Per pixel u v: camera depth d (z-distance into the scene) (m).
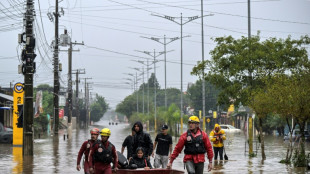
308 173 26.56
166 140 23.23
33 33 38.41
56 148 50.03
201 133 16.72
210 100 169.38
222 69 39.69
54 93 70.50
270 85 35.41
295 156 31.83
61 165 31.44
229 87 38.53
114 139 74.25
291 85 31.75
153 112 147.62
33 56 38.44
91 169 16.72
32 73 38.59
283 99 31.33
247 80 38.91
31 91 38.75
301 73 33.56
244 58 38.19
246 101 38.28
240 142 66.25
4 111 78.56
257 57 38.03
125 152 43.03
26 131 38.75
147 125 139.75
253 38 39.66
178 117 102.94
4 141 58.88
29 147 38.88
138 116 165.12
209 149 16.64
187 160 16.59
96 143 16.83
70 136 72.69
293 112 31.23
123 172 18.19
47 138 76.44
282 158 37.72
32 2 38.12
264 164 32.22
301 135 31.80
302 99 30.75
